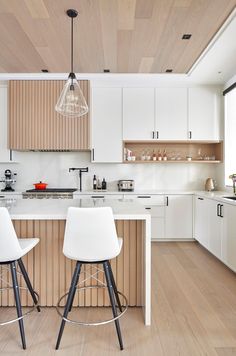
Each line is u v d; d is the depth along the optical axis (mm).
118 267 2229
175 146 4691
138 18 2350
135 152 4691
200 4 2168
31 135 4199
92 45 2863
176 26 2488
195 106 4371
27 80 4172
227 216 3045
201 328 1945
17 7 2189
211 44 2871
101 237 1702
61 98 2367
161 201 4258
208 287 2650
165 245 4152
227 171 4305
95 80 4215
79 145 4215
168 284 2717
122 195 4227
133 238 2225
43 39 2730
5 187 4551
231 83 4047
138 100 4367
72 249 1734
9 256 1722
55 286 2223
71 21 2393
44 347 1741
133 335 1858
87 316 2100
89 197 4211
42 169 4684
